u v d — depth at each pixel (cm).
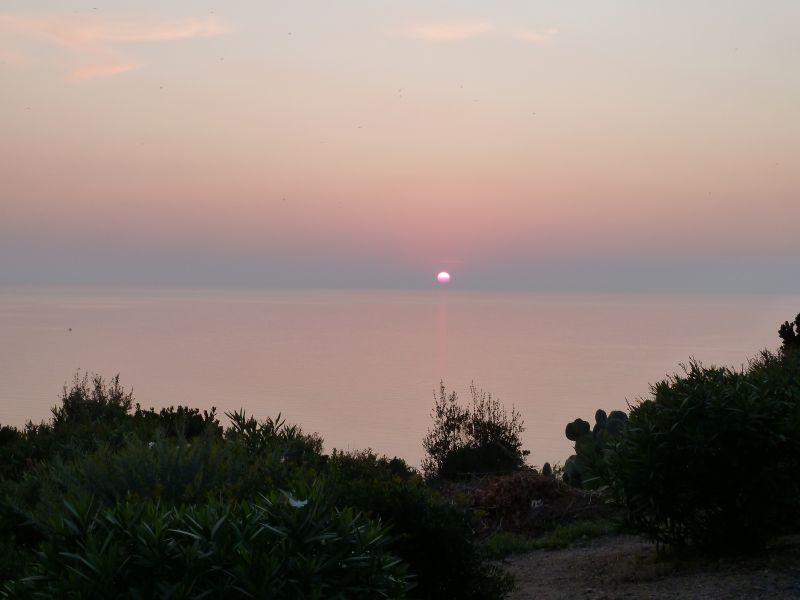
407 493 622
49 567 404
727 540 833
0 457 869
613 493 873
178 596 371
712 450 792
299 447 824
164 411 998
